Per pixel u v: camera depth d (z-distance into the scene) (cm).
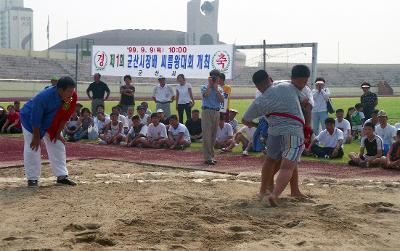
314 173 924
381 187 769
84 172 909
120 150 1250
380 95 5316
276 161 653
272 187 685
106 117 1483
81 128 1477
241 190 719
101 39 9456
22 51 5200
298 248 451
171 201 627
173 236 484
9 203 625
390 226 533
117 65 1923
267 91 641
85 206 603
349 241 476
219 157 1136
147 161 1059
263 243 462
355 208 611
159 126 1302
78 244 463
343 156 1161
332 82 6512
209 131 1020
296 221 542
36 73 4956
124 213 566
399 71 7019
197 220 536
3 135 1569
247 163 1041
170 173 904
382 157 991
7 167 957
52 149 752
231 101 3478
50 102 723
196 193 691
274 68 6012
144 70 1853
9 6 12862
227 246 456
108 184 759
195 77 1731
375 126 1136
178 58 1770
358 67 7000
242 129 1218
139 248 447
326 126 1142
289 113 628
